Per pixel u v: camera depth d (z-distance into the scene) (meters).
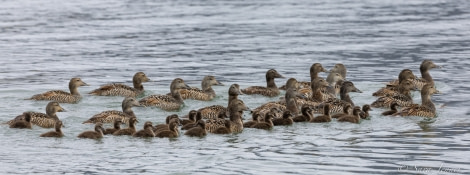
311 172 23.78
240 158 25.22
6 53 53.62
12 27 68.25
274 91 37.03
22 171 23.70
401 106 33.25
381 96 35.12
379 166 24.38
